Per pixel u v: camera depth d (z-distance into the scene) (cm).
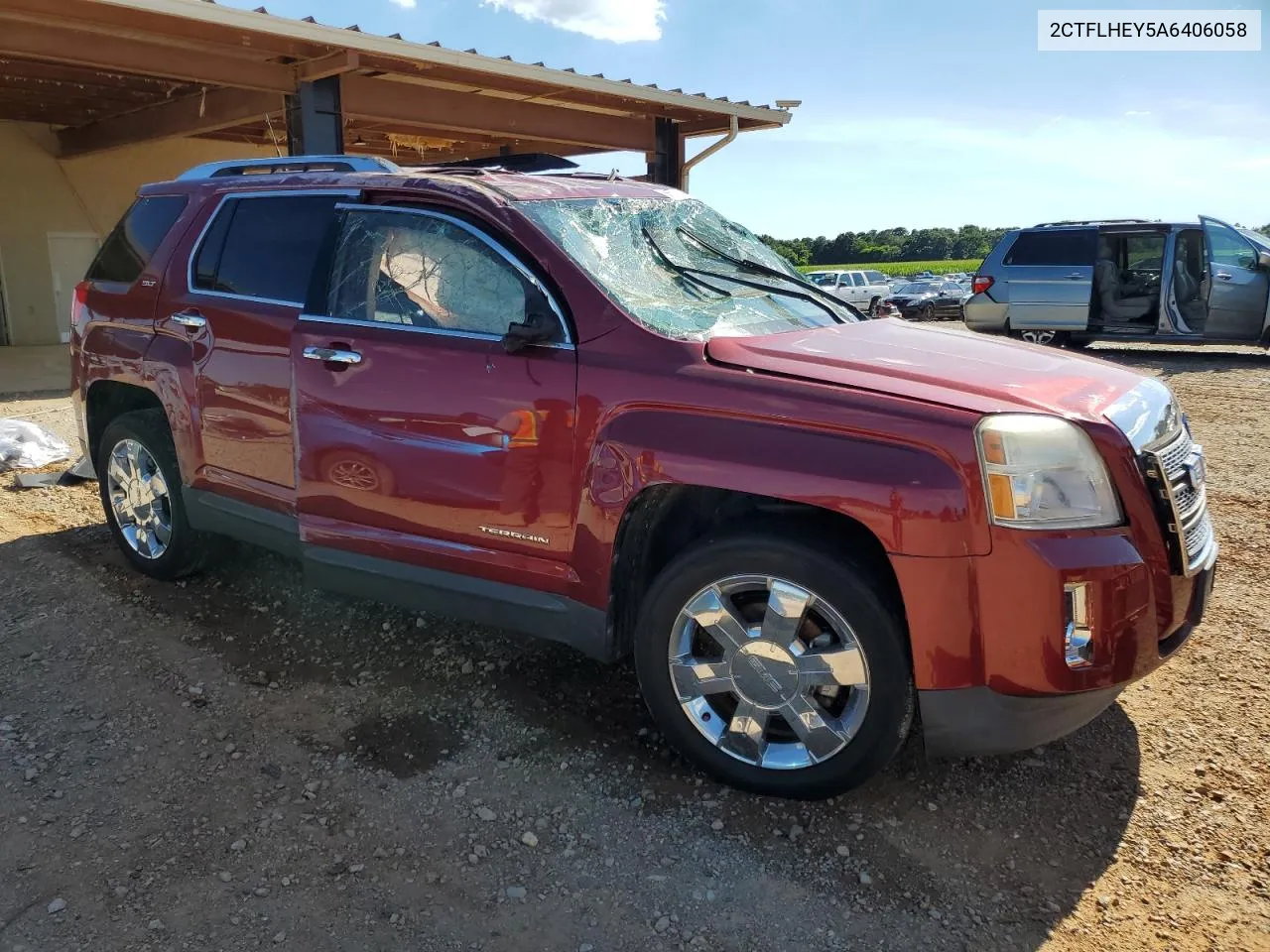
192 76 982
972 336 367
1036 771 308
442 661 382
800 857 269
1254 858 265
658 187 422
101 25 881
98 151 1516
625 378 296
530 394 311
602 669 375
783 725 302
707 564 286
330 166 409
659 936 240
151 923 243
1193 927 241
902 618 271
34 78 1172
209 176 450
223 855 269
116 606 434
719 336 309
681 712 299
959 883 258
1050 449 257
